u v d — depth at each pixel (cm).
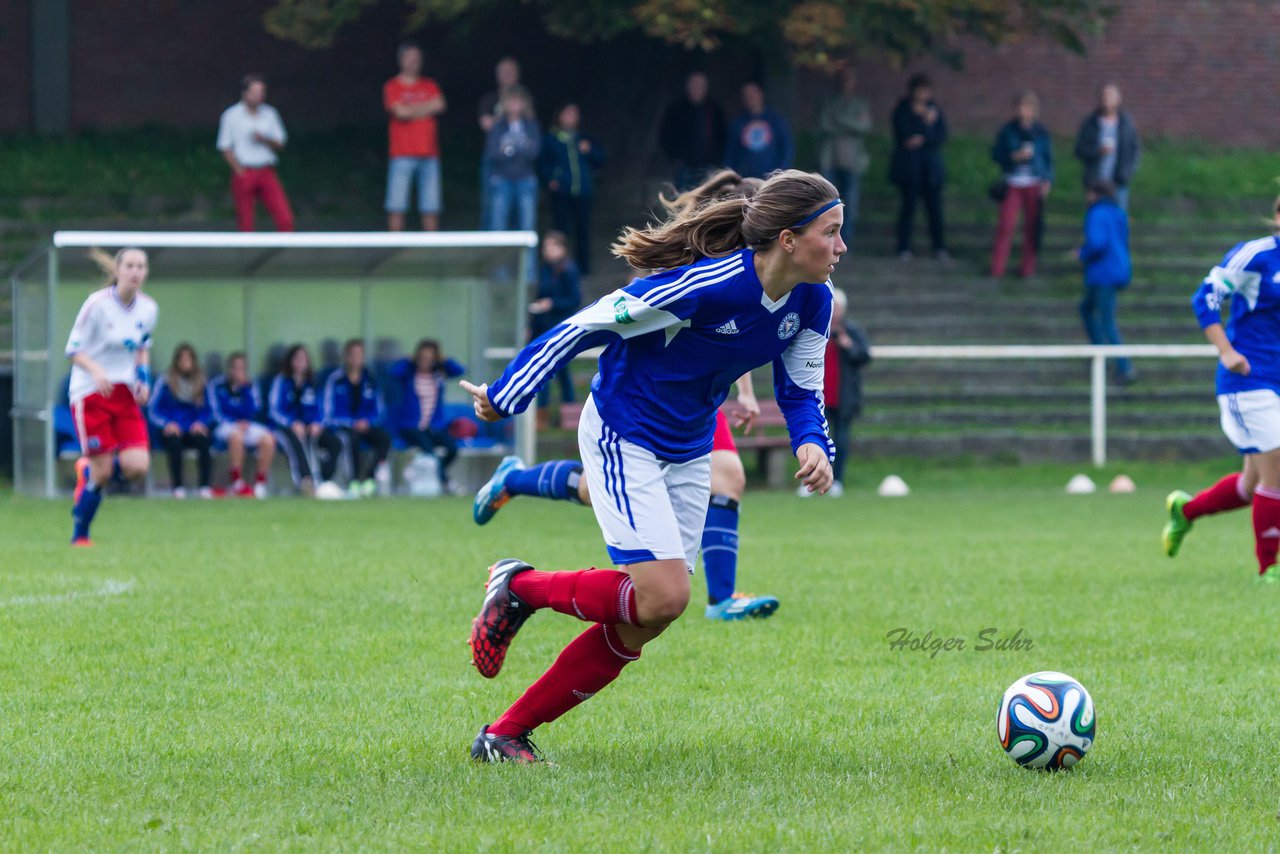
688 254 1700
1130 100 11650
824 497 6169
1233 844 1395
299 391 6166
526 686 2222
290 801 1546
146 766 1703
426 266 6341
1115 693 2189
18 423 6141
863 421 7419
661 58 9625
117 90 10244
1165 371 8100
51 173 9338
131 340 4003
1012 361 8019
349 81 10544
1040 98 11519
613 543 1689
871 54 8706
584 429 1736
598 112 9769
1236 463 7225
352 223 9188
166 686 2191
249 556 3838
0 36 10050
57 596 3036
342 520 5044
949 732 1916
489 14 10031
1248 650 2564
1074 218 9988
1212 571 3659
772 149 8238
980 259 9231
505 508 5647
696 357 1684
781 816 1499
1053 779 1666
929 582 3431
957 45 11350
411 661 2405
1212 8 11694
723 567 2917
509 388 1673
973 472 7000
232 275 6206
